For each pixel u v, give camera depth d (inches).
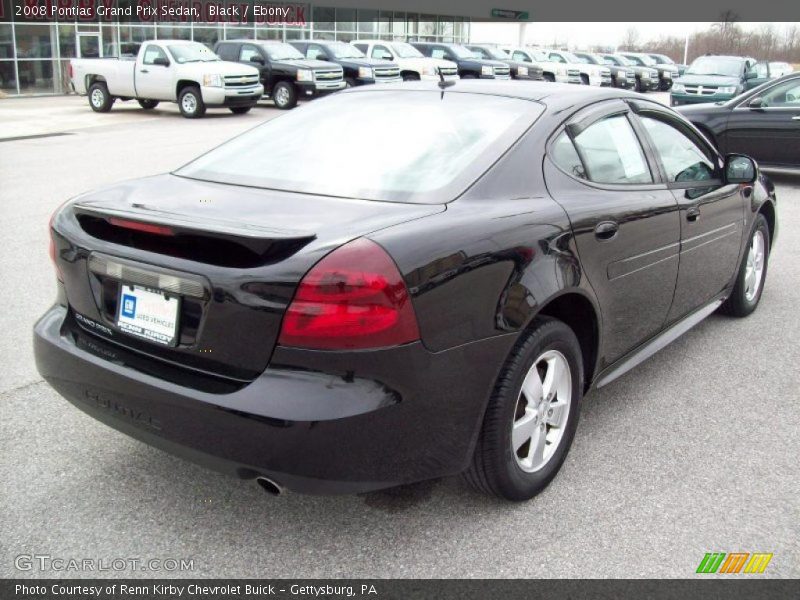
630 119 148.5
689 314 169.5
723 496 121.3
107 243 106.7
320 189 115.3
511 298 105.4
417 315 93.5
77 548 105.8
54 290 221.6
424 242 96.2
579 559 105.3
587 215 122.0
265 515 114.4
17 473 123.3
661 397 158.9
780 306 221.9
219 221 98.7
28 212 324.8
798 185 458.6
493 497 116.3
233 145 138.1
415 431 96.3
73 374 108.7
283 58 879.7
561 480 125.3
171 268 98.7
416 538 109.5
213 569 102.5
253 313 92.4
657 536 110.6
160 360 102.0
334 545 107.7
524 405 114.6
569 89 143.2
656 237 141.4
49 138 595.2
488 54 1159.0
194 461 99.3
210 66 767.1
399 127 128.8
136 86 798.5
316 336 89.7
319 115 139.8
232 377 95.8
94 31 1053.2
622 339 137.9
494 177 115.0
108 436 136.2
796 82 438.9
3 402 148.7
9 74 995.9
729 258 183.2
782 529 112.9
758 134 445.1
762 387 164.6
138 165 454.9
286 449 90.5
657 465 130.7
